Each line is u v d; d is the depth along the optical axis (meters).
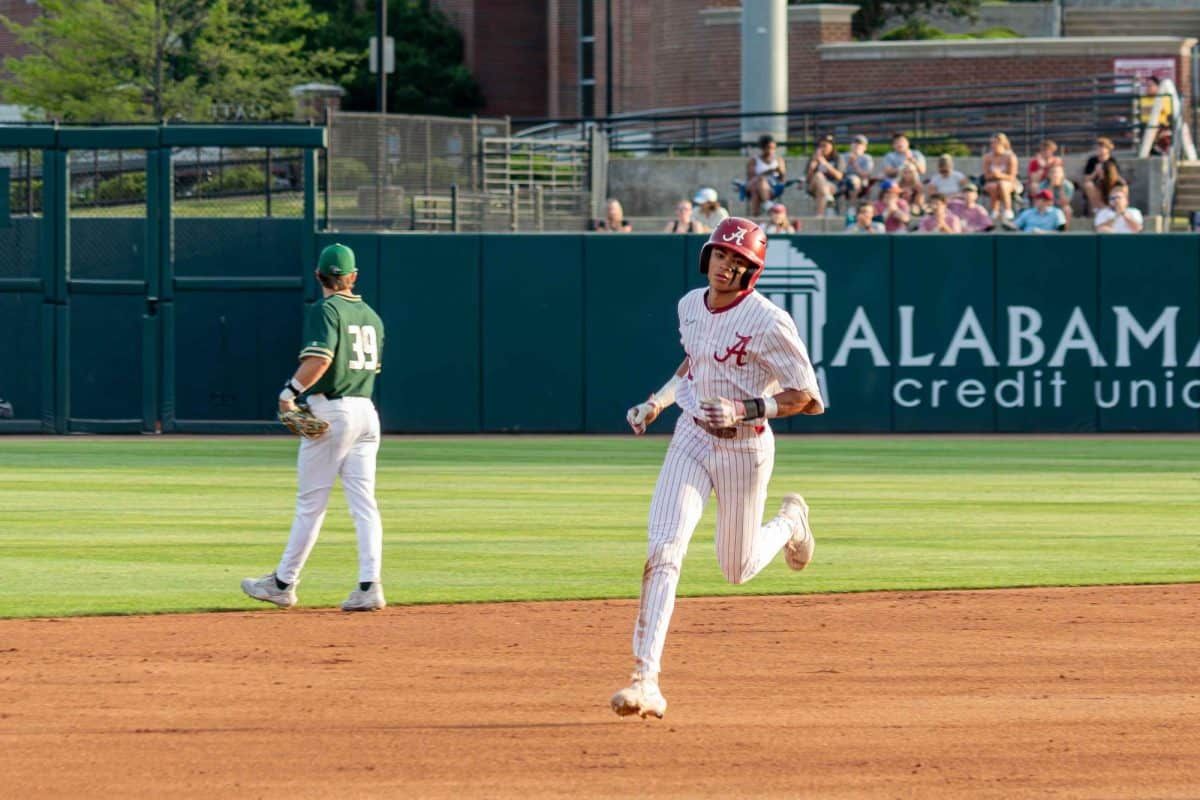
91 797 16.28
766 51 80.81
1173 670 22.03
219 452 51.25
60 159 56.09
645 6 110.62
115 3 98.69
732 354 19.30
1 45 125.62
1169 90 81.25
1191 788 16.69
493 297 57.19
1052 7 101.88
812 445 53.97
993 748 18.11
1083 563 31.48
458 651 23.22
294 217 56.84
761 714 19.56
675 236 57.00
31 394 56.84
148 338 56.41
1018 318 57.28
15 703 20.02
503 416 57.38
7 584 28.81
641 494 41.81
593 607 26.80
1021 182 75.19
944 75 91.00
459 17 122.00
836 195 73.19
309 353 25.06
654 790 16.53
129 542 33.75
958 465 48.47
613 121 81.25
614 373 57.28
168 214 56.22
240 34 102.62
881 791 16.53
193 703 20.06
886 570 30.62
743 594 28.05
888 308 57.22
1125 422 57.41
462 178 70.62
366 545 26.20
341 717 19.38
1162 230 73.31
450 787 16.64
